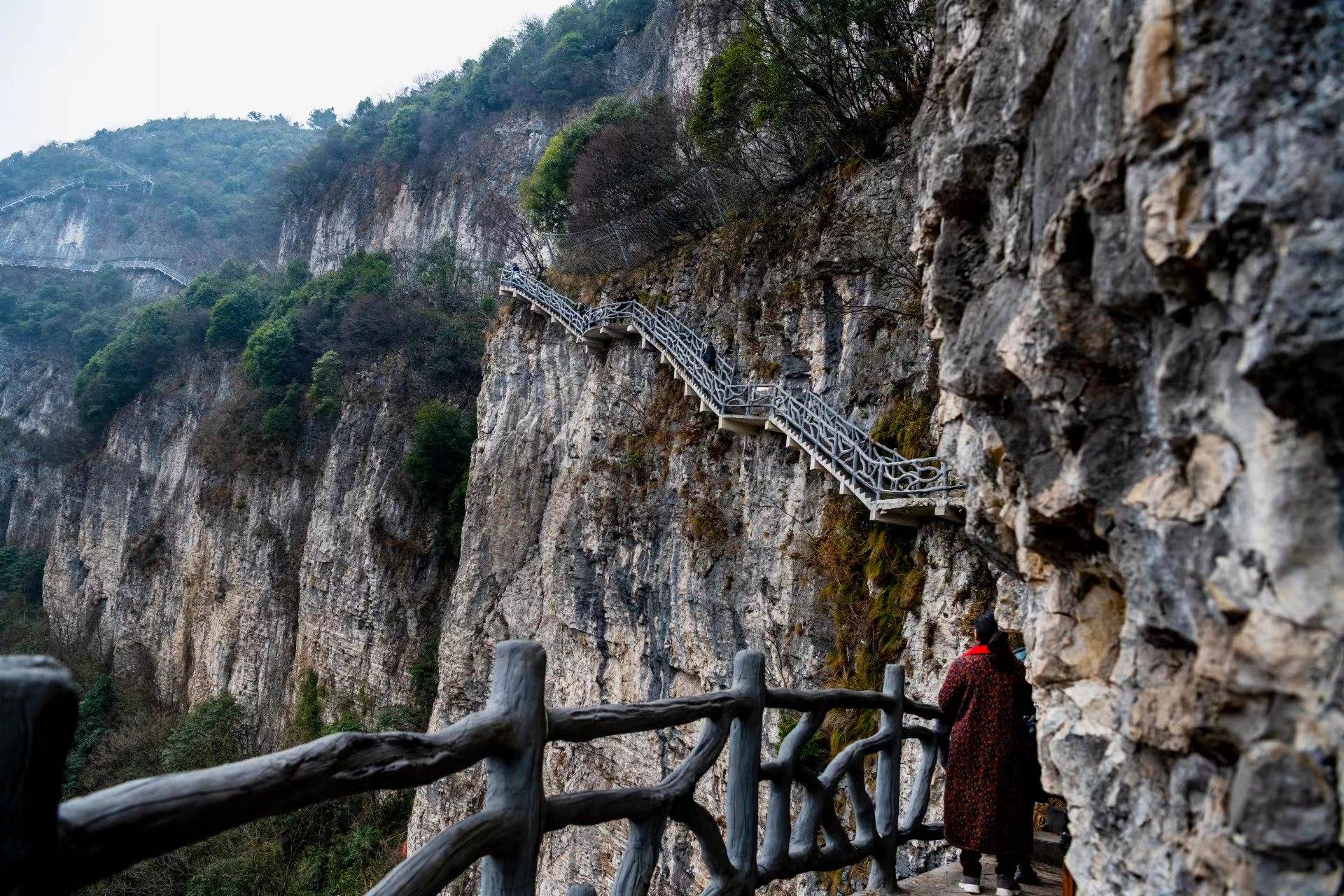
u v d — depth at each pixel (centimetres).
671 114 2873
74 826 178
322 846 3084
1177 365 243
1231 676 218
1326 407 193
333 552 3994
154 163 12400
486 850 296
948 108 443
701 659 1964
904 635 1404
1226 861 225
